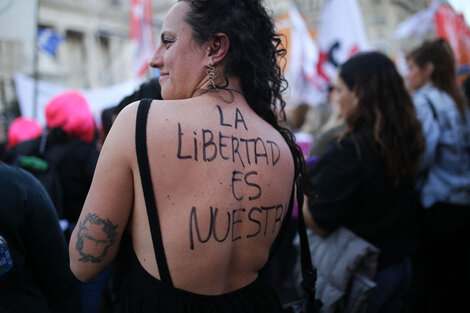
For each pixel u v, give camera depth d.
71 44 19.47
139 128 0.75
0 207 1.02
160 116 0.77
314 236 1.61
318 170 1.52
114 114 1.64
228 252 0.82
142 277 0.81
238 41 0.86
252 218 0.85
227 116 0.84
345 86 1.58
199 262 0.78
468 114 2.27
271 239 0.92
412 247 1.53
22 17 3.16
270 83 1.00
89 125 2.12
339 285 1.40
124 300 0.87
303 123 4.02
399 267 1.47
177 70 0.87
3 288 0.99
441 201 2.13
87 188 2.06
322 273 1.47
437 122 2.11
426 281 2.25
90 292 1.96
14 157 2.00
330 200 1.42
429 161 2.06
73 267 0.83
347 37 4.16
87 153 2.05
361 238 1.44
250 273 0.90
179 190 0.76
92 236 0.79
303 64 5.65
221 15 0.84
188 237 0.77
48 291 1.23
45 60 13.22
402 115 1.47
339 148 1.47
